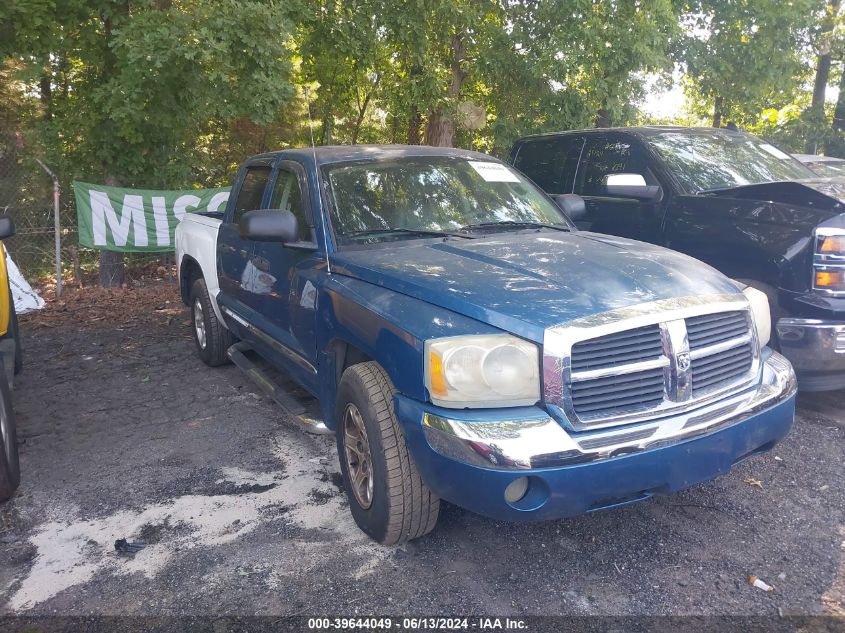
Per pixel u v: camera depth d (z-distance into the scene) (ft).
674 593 9.65
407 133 49.29
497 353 8.86
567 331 8.81
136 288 34.76
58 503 12.60
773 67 39.34
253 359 20.42
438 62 38.73
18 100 40.14
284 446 14.88
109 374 20.34
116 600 9.71
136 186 35.96
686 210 17.74
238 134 45.62
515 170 15.96
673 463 9.20
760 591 9.64
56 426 16.35
